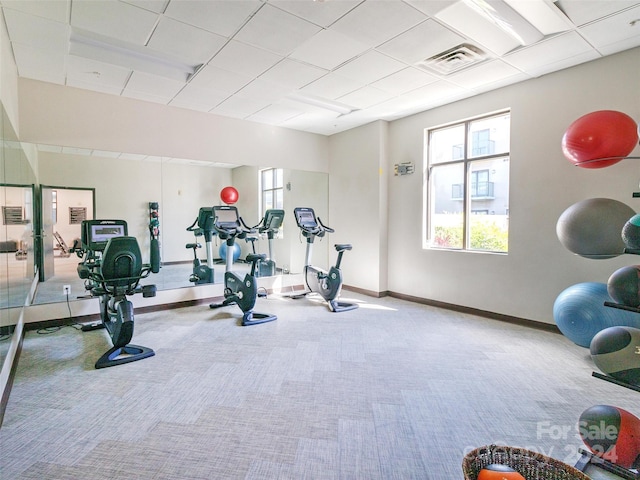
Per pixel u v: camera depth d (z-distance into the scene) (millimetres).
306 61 3734
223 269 5734
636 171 3455
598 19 2951
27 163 3912
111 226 4656
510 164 4426
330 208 6938
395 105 5195
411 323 4516
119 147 4672
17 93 3900
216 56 3607
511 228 4445
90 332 4117
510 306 4504
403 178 5832
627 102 3492
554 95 4020
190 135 5266
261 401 2582
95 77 4039
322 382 2883
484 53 3562
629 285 1956
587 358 3371
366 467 1908
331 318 4758
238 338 3943
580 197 3836
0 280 2539
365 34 3188
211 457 1979
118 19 2906
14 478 1808
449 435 2191
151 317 4777
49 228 4293
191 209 5445
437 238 5586
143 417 2369
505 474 1454
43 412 2430
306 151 6633
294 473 1859
